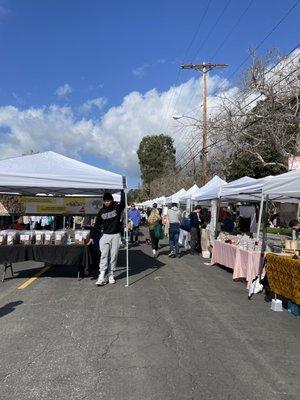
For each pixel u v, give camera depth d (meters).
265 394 4.48
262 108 28.47
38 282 10.56
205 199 18.91
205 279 11.65
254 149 30.95
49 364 5.20
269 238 25.05
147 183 106.56
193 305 8.45
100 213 10.39
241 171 37.84
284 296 8.11
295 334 6.70
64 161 10.85
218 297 9.32
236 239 13.09
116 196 19.88
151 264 14.44
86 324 6.89
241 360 5.47
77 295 9.08
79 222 18.39
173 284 10.66
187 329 6.77
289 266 7.84
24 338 6.16
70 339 6.14
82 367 5.12
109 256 10.58
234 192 14.77
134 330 6.63
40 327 6.69
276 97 27.75
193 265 14.56
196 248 18.31
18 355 5.49
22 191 13.91
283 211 39.06
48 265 13.37
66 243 10.98
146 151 107.12
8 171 10.04
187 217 20.70
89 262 10.81
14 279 11.00
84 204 13.25
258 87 28.33
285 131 27.61
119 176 10.49
